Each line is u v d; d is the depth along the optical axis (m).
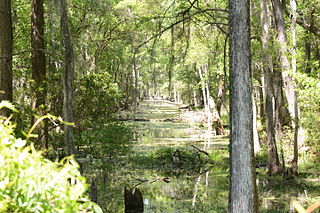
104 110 18.77
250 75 7.21
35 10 17.08
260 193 13.68
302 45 24.95
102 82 18.55
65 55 10.36
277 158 17.22
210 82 42.56
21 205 1.74
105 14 27.30
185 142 30.20
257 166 19.39
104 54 34.19
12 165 1.78
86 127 18.70
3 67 11.82
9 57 11.98
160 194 14.12
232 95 7.22
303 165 18.72
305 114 17.58
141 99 103.25
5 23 11.91
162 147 26.92
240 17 7.19
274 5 20.70
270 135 17.25
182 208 11.91
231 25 7.27
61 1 10.33
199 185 15.80
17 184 1.76
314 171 17.47
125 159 20.94
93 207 1.89
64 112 10.24
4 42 11.89
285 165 18.92
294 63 13.72
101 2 26.53
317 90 12.02
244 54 7.17
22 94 18.09
